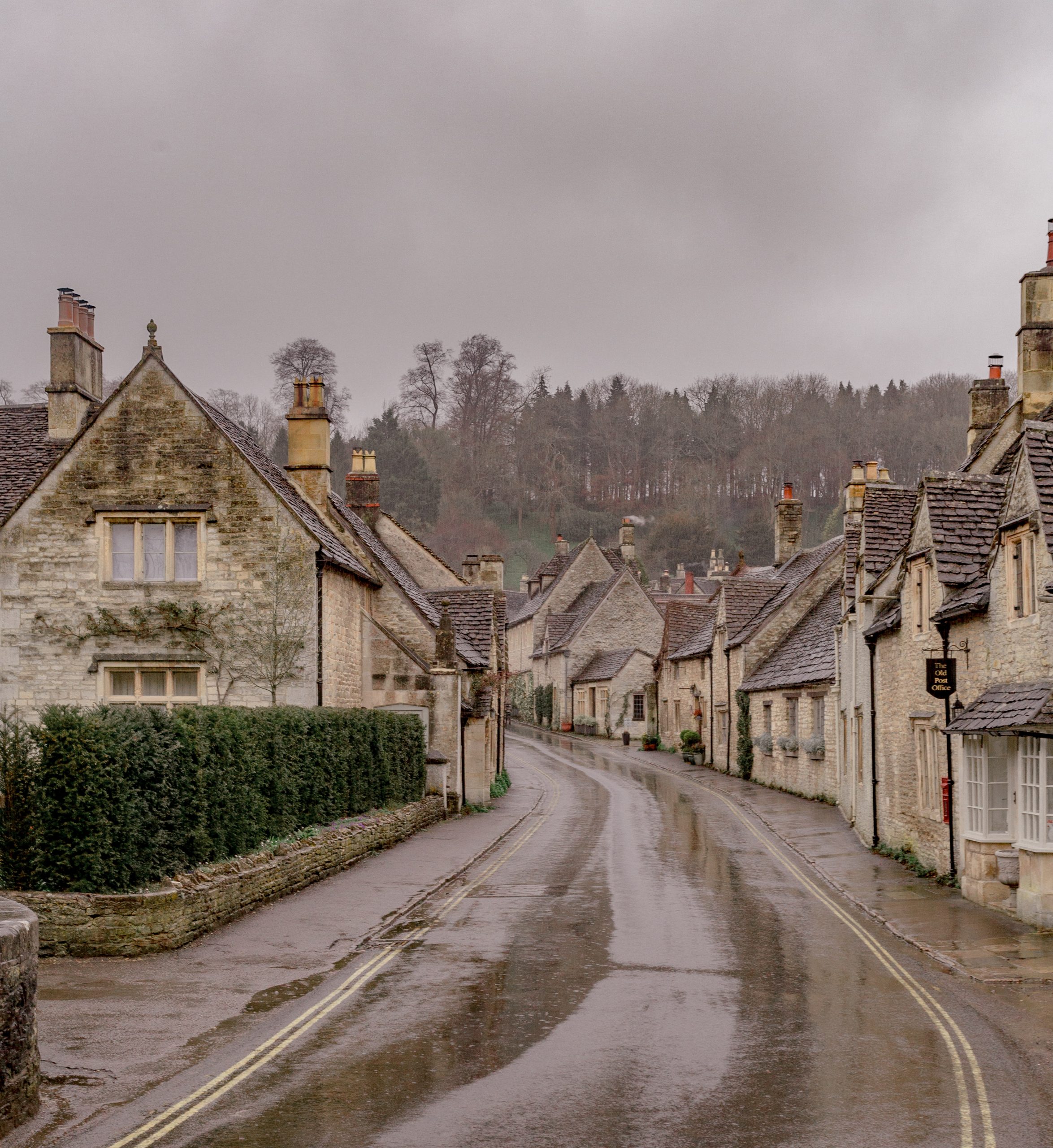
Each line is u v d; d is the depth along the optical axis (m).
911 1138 7.36
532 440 115.62
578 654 71.62
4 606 23.95
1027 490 15.12
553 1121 7.62
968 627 17.41
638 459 126.88
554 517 112.50
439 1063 8.87
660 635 72.69
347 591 26.45
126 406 24.20
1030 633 14.94
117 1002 10.57
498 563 42.12
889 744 22.22
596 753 55.19
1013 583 15.70
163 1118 7.62
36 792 12.65
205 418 24.08
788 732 37.56
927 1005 10.84
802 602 42.75
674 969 12.36
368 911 15.48
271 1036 9.55
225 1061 8.87
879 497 25.30
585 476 127.69
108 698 23.86
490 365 116.69
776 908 16.36
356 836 20.00
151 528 24.12
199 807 14.35
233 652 23.75
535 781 41.06
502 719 39.25
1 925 7.71
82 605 23.91
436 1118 7.66
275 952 12.81
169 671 23.98
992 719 14.98
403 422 113.75
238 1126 7.48
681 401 129.88
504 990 11.28
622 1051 9.25
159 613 23.84
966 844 17.19
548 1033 9.75
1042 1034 9.86
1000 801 16.52
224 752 15.18
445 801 28.58
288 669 23.69
